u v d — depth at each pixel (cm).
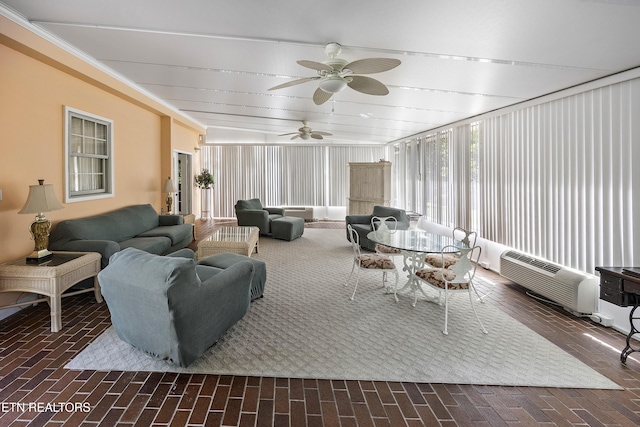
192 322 216
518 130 412
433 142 659
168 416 177
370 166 801
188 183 837
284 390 201
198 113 704
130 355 236
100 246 343
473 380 213
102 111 454
